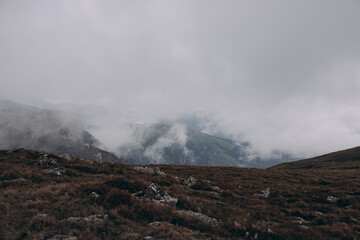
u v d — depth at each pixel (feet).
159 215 43.93
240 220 48.21
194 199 59.06
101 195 48.44
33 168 68.69
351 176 124.67
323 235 45.96
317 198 78.79
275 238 42.01
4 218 32.81
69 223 33.63
